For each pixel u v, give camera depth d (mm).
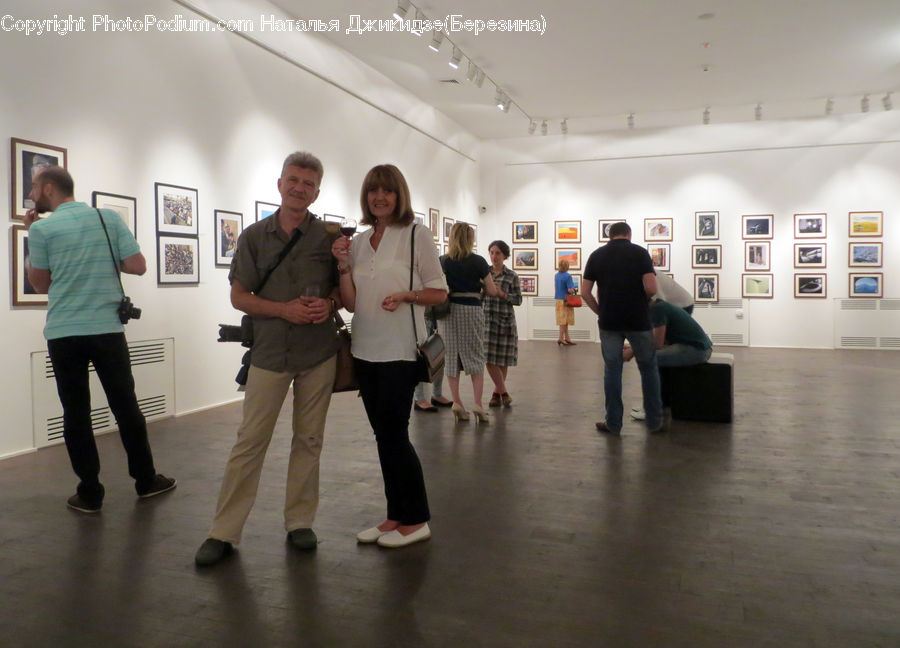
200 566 2709
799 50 8852
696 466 4195
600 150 13156
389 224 2887
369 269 2859
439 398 6312
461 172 12836
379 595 2455
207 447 4766
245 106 6789
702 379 5504
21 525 3189
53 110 4812
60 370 3344
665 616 2281
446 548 2898
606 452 4559
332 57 8242
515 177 13711
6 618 2287
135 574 2637
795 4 7359
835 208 11906
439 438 4984
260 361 2826
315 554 2838
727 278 12531
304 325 2836
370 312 2838
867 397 6707
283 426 5414
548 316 13570
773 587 2498
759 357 10586
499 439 4949
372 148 9289
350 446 4734
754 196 12336
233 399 6754
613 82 10219
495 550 2875
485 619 2271
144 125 5602
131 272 3525
